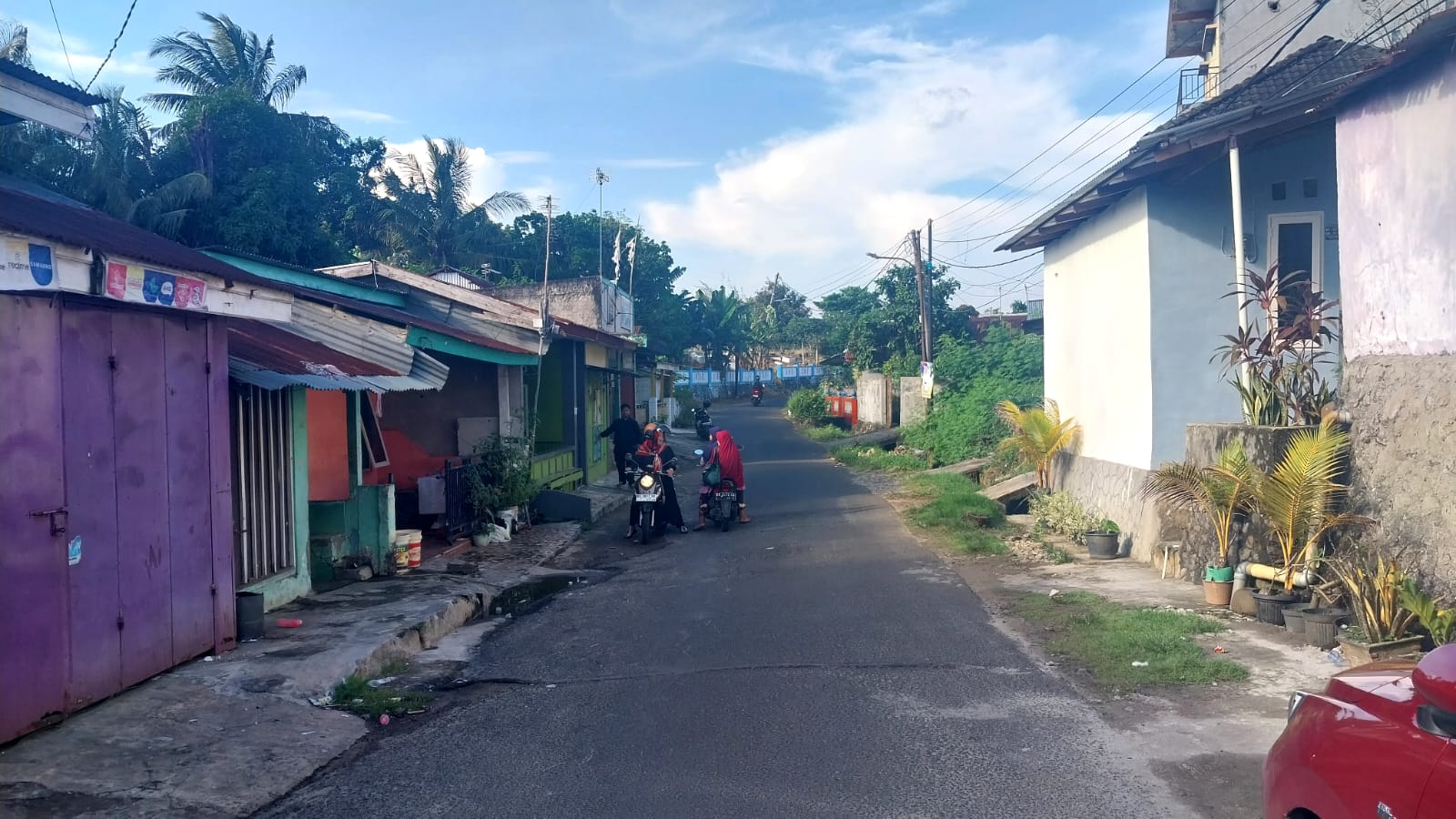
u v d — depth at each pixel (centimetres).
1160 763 498
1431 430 713
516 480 1393
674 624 859
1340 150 852
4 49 1531
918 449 2503
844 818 445
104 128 2772
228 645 720
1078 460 1466
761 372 7694
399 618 826
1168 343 1148
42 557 540
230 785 496
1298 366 927
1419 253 734
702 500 1483
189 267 632
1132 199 1206
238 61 3088
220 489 722
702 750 539
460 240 3794
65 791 475
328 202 3244
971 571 1066
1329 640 709
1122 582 981
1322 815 317
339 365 891
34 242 499
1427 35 670
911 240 3066
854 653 738
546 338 1662
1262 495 827
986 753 521
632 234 4525
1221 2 1798
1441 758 276
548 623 886
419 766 530
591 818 454
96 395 587
